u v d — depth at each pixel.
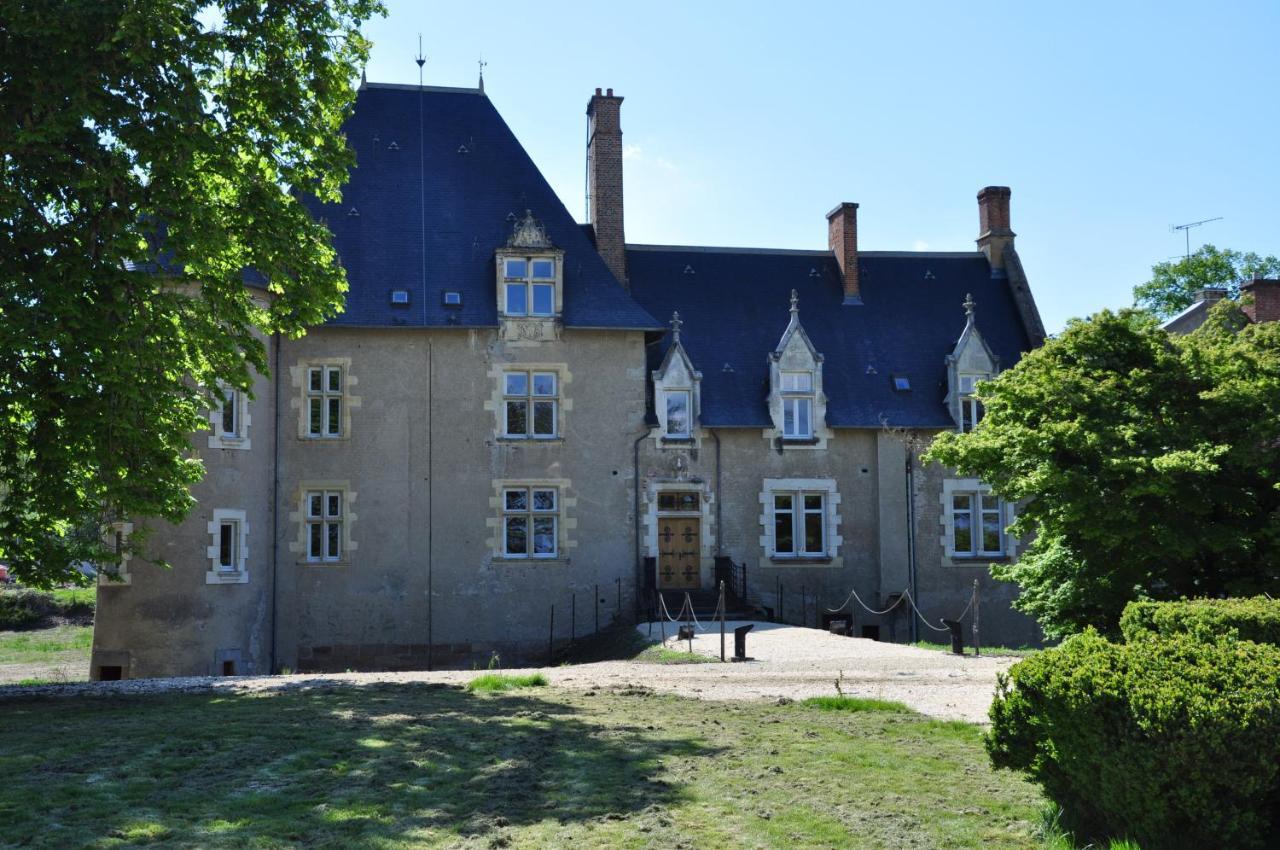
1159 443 19.14
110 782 9.66
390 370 30.38
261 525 28.47
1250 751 6.89
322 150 18.03
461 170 33.22
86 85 15.05
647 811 8.65
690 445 32.00
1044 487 19.28
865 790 9.30
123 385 14.99
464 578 30.08
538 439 30.92
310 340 30.05
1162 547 18.84
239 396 27.72
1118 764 7.22
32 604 40.28
